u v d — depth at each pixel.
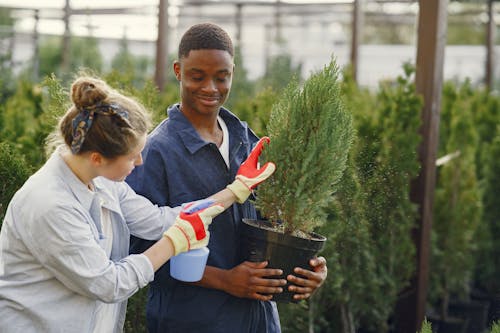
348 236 3.78
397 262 4.27
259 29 18.80
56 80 2.89
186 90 2.35
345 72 5.52
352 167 3.67
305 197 2.25
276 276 2.31
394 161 4.02
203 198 2.37
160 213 2.26
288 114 2.30
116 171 1.99
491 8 10.12
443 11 4.32
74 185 1.99
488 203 6.13
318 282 2.35
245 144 2.52
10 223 1.95
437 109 4.41
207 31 2.30
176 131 2.39
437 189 5.50
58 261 1.90
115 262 2.07
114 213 2.15
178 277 2.10
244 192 2.21
